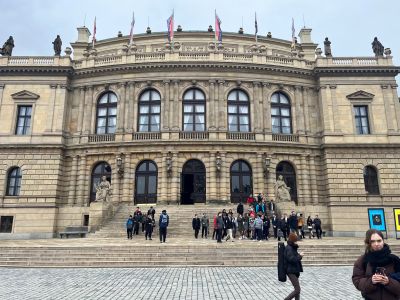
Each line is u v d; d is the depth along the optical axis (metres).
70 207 39.12
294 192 40.78
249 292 13.26
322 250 22.86
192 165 40.00
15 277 16.89
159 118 41.56
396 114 42.19
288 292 13.30
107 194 35.44
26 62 43.41
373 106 42.34
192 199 39.16
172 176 38.81
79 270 19.08
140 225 32.62
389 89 42.81
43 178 39.75
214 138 40.03
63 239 32.81
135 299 12.11
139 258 21.25
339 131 41.34
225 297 12.42
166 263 20.64
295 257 10.88
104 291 13.46
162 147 39.66
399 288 5.15
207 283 15.10
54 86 42.34
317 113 43.28
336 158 40.62
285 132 42.62
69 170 41.09
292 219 27.48
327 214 39.62
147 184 39.62
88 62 43.66
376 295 5.36
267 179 39.59
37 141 40.75
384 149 40.94
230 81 42.25
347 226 38.56
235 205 37.41
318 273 18.03
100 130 42.38
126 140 40.25
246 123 41.94
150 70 42.12
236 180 39.91
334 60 43.88
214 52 42.59
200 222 31.75
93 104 42.78
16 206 39.00
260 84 42.53
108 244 24.28
